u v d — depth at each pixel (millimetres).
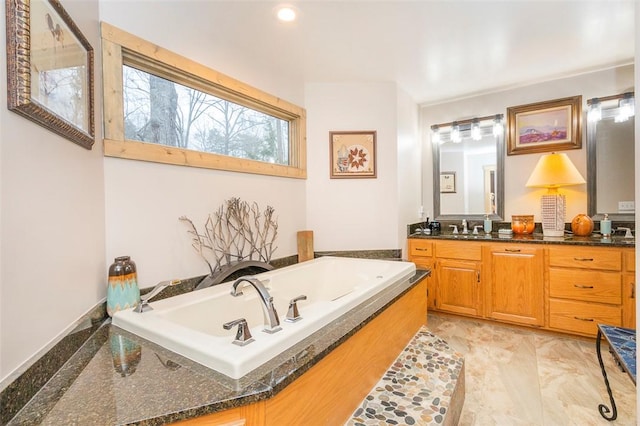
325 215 2990
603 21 2029
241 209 2258
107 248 1479
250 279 1232
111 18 1531
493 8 1882
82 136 1225
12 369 787
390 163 3029
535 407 1746
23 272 854
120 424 712
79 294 1200
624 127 2730
